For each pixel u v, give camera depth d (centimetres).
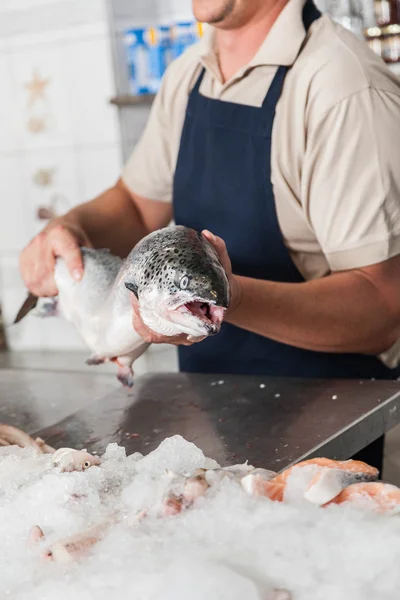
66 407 171
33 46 393
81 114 395
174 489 90
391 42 341
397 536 78
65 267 169
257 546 80
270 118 182
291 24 180
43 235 181
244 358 199
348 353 192
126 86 390
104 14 376
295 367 195
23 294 423
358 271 173
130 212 221
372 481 92
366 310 170
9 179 416
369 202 170
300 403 159
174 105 209
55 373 195
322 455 134
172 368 388
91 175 402
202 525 84
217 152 193
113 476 103
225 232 197
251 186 188
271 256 192
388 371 197
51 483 99
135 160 223
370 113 170
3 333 427
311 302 165
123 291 141
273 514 84
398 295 174
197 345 205
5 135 411
